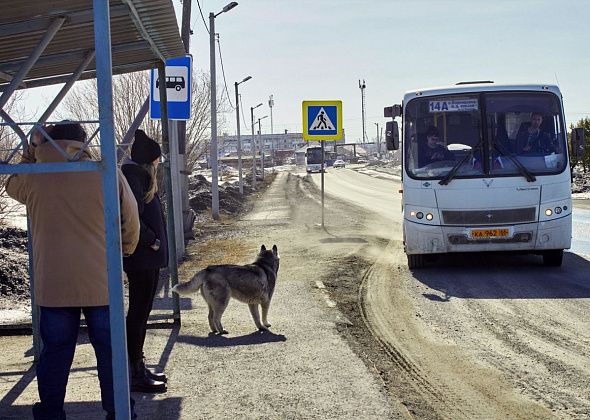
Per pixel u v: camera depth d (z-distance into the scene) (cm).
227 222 2673
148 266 647
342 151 16788
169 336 877
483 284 1235
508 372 729
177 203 1623
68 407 621
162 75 881
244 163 12125
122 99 2791
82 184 511
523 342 845
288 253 1673
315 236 2022
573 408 620
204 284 894
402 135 1402
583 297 1098
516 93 1370
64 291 512
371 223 2445
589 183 4012
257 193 5069
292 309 1033
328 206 3400
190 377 703
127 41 716
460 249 1349
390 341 860
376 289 1209
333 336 859
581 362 758
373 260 1551
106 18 432
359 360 751
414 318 986
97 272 515
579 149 1384
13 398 654
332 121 2222
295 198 4228
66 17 543
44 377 521
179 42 738
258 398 637
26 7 520
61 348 522
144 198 652
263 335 873
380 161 13525
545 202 1330
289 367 729
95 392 663
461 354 798
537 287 1191
